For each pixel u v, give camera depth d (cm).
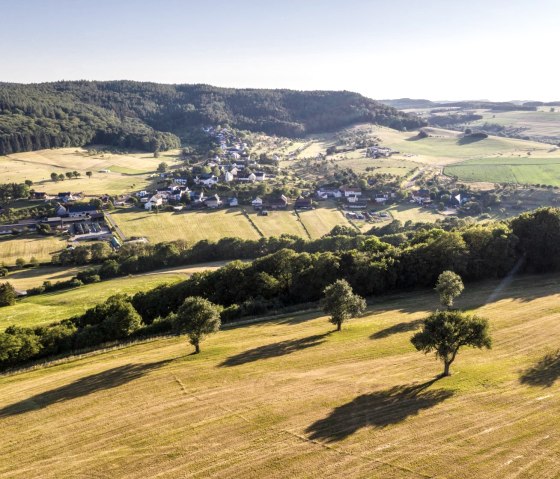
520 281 8012
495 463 3244
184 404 4353
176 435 3828
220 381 4803
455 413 3884
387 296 7831
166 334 6681
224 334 6391
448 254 7988
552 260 8425
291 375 4850
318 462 3356
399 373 4750
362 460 3350
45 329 6675
